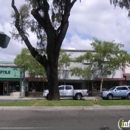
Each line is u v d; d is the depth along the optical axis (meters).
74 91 33.03
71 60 43.34
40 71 39.62
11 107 17.06
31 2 20.31
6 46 5.14
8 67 42.97
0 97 38.88
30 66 39.50
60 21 21.25
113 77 44.53
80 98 33.03
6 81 43.47
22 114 14.48
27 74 42.50
